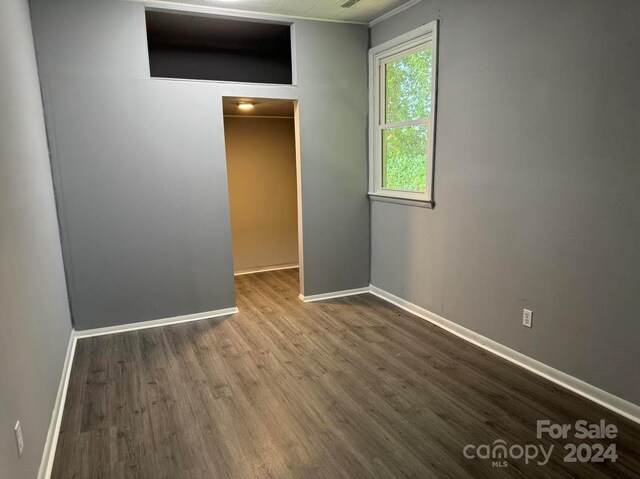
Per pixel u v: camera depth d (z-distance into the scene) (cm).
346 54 409
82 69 325
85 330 353
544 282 264
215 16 359
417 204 368
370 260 457
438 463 199
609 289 229
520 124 269
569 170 242
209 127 370
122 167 347
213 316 395
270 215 564
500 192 288
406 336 341
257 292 470
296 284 502
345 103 417
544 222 260
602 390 239
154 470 198
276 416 238
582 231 239
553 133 249
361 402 250
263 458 204
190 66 440
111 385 274
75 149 331
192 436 221
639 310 217
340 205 433
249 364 299
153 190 359
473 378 273
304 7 360
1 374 147
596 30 221
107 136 339
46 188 293
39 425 195
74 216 337
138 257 362
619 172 218
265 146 548
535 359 278
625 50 210
